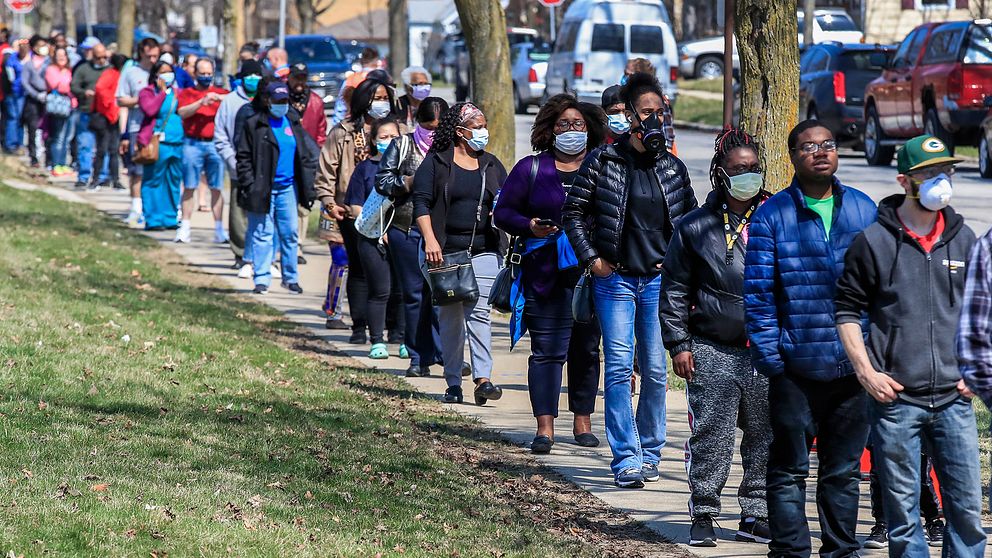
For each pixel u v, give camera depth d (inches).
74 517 856.3
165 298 1958.7
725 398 956.0
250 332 1766.7
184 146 2549.2
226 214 2994.6
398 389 1478.8
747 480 979.3
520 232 1210.0
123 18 4532.5
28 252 2249.0
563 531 989.8
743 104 1374.3
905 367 777.6
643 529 1010.7
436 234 1353.3
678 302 954.1
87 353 1457.9
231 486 994.1
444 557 875.4
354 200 1646.2
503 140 2057.1
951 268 776.3
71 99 3491.6
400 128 1697.8
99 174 3395.7
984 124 3063.5
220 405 1294.3
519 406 1418.6
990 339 706.2
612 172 1088.2
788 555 871.7
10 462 979.9
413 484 1079.6
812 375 844.6
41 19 6067.9
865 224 850.8
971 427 786.8
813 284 845.8
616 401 1119.0
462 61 6304.1
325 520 934.4
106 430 1127.0
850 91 3688.5
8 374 1298.0
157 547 821.2
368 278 1633.9
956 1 5969.5
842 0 6348.4
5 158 3944.4
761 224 858.8
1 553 776.3
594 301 1122.0
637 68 1574.8
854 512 872.9
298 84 2097.7
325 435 1213.7
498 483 1119.0
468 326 1386.6
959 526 795.4
